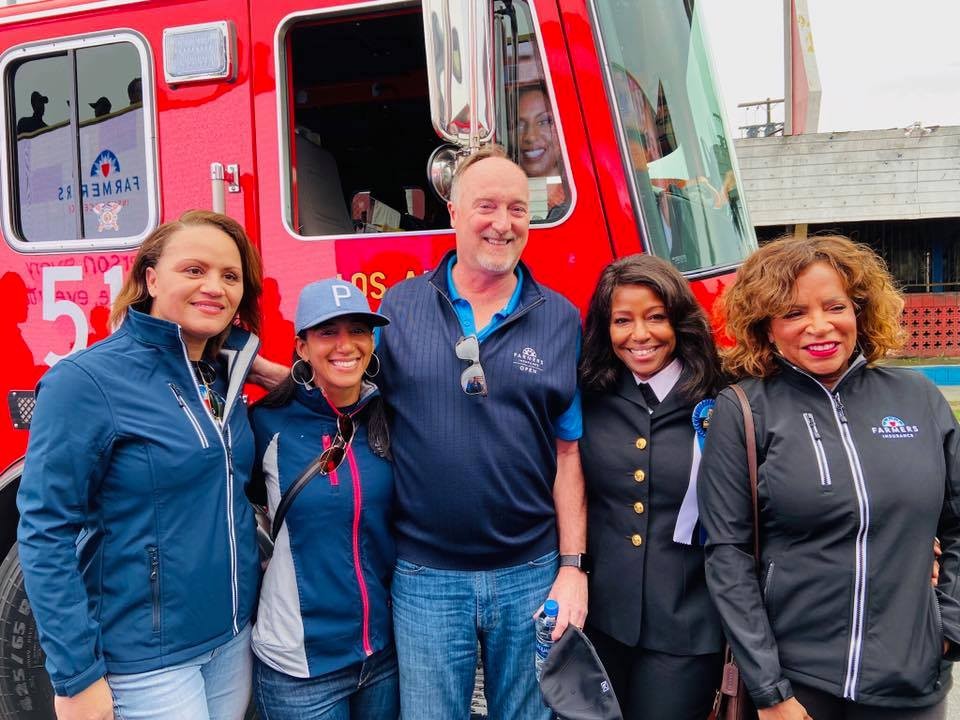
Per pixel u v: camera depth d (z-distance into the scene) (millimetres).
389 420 2029
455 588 1980
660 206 2455
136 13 2637
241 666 1951
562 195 2373
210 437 1774
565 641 1914
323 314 1796
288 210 2561
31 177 2775
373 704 2062
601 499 2066
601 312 2033
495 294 2041
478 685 2512
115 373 1695
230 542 1812
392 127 3551
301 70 3297
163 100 2621
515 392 1944
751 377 1863
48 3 2727
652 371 2002
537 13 2342
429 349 1978
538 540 2037
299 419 1937
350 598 1919
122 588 1688
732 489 1776
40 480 1603
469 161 1979
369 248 2475
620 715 1861
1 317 2797
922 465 1647
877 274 1747
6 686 2562
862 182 12008
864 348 1801
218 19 2566
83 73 2721
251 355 1963
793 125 7352
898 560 1631
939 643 1656
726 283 2498
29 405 2770
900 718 1651
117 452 1682
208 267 1794
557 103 2342
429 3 1984
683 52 2688
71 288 2719
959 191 11789
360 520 1915
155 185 2631
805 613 1691
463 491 1925
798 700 1724
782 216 12211
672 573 1973
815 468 1670
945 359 12391
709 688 2023
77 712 1605
